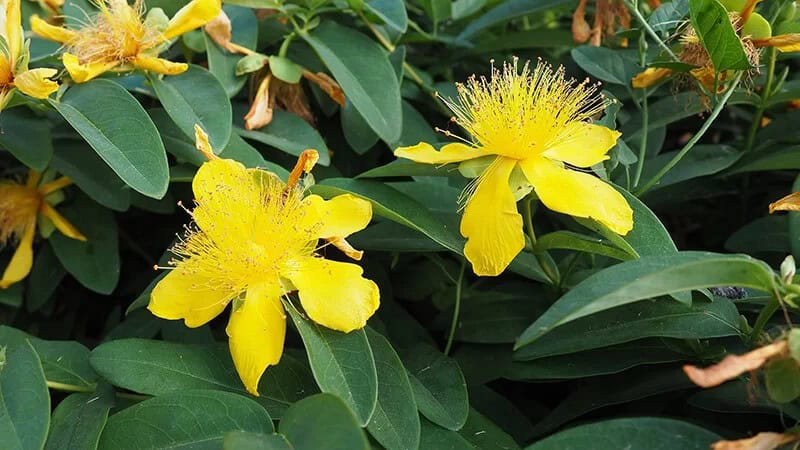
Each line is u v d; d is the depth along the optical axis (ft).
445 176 1.05
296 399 0.93
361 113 1.13
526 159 0.95
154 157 0.97
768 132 1.20
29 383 0.87
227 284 0.91
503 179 0.93
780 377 0.77
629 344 0.98
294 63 1.21
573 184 0.91
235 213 0.92
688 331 0.91
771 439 0.76
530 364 0.99
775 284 0.78
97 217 1.22
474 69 1.43
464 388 0.94
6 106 1.05
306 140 1.17
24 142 1.12
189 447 0.85
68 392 1.05
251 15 1.23
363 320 0.87
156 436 0.86
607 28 1.29
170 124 1.12
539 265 1.05
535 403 1.14
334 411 0.78
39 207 1.22
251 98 1.21
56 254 1.21
